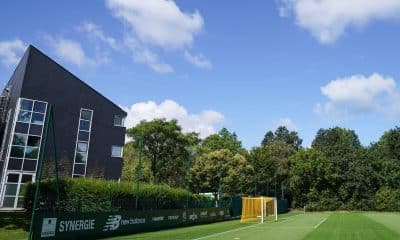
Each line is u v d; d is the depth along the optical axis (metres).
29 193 25.66
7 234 20.09
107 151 46.16
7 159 36.03
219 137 89.44
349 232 24.75
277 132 129.75
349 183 78.12
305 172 80.38
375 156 84.06
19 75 40.16
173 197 35.09
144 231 25.44
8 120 39.62
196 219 35.44
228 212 45.44
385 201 74.06
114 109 48.06
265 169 82.56
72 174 41.69
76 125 42.97
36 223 16.23
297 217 48.22
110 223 22.27
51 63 40.91
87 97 44.69
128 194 28.94
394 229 27.17
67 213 18.41
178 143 59.31
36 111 38.62
